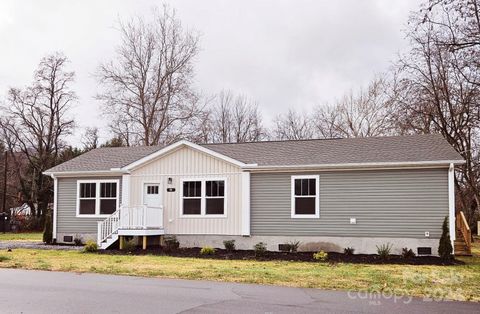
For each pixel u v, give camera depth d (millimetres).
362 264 17078
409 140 22359
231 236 21641
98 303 9570
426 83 30266
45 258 18344
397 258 18453
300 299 10148
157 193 23188
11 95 65500
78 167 25016
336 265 16641
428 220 19062
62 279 13070
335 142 23531
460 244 20328
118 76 44344
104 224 22266
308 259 18375
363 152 21094
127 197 23359
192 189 22531
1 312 8688
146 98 44344
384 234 19578
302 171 20938
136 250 21266
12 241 27812
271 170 21312
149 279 13180
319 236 20484
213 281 12797
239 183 21750
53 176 25156
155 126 44281
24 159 47656
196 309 9023
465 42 18750
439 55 26906
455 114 29359
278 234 21062
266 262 17531
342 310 9008
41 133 45438
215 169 22188
